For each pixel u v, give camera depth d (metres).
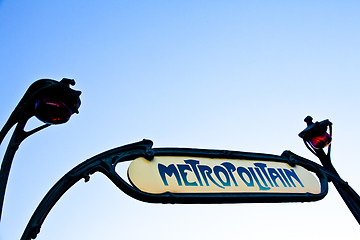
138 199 3.08
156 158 3.53
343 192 4.70
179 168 3.51
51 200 2.56
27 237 2.27
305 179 4.29
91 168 3.01
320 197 4.09
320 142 4.90
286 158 4.48
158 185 3.22
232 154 4.04
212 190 3.41
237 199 3.49
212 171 3.65
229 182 3.62
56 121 2.86
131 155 3.39
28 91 2.83
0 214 2.29
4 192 2.38
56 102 2.81
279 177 4.07
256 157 4.21
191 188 3.34
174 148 3.73
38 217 2.40
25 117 2.75
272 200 3.72
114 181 3.04
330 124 4.94
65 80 3.07
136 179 3.16
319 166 4.67
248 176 3.83
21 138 2.71
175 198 3.15
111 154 3.26
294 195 3.86
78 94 2.97
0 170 2.46
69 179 2.78
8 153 2.57
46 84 2.82
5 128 2.75
